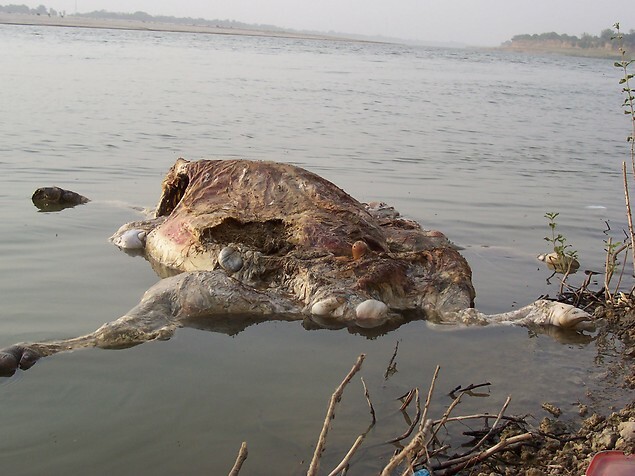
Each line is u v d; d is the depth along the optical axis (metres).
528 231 3.50
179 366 1.97
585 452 1.60
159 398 1.79
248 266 2.56
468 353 2.13
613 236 3.46
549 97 11.58
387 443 1.62
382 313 2.34
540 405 1.83
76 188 3.91
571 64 31.81
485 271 2.89
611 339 2.28
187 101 7.79
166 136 5.51
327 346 2.15
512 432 1.67
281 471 1.51
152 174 4.28
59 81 8.98
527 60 35.47
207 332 2.21
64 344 2.04
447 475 1.50
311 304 2.38
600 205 4.08
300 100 8.59
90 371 1.92
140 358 2.01
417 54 33.06
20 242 2.99
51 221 3.29
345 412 1.75
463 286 2.47
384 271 2.44
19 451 1.56
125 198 3.77
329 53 25.03
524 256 3.10
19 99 7.10
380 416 1.73
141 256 2.89
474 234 3.41
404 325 2.34
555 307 2.36
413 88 11.76
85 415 1.71
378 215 3.21
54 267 2.72
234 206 2.78
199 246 2.67
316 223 2.61
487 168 5.00
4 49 14.73
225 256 2.58
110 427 1.66
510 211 3.85
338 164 4.79
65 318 2.26
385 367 2.01
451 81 14.36
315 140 5.68
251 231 2.68
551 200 4.14
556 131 7.25
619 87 15.26
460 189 4.29
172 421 1.69
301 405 1.78
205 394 1.82
